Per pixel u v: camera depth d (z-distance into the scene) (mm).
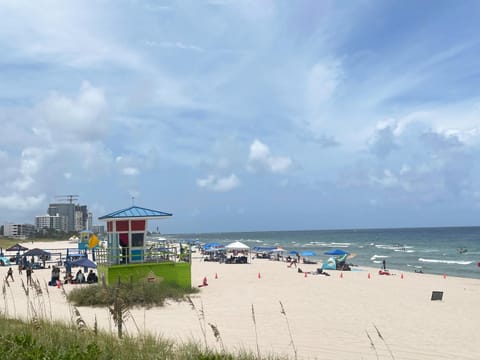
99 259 25781
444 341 15492
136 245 25438
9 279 33719
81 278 30719
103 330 10859
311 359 12141
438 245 119125
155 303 20625
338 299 25984
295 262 55812
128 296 20141
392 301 25609
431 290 31797
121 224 25156
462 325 18594
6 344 7180
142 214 25469
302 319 19203
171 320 17406
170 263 25219
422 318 20219
